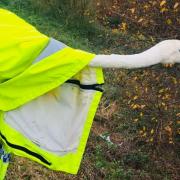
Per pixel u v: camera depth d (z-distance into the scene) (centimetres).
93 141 734
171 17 623
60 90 262
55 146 269
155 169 696
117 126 782
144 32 662
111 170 671
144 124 742
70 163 270
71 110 264
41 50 249
